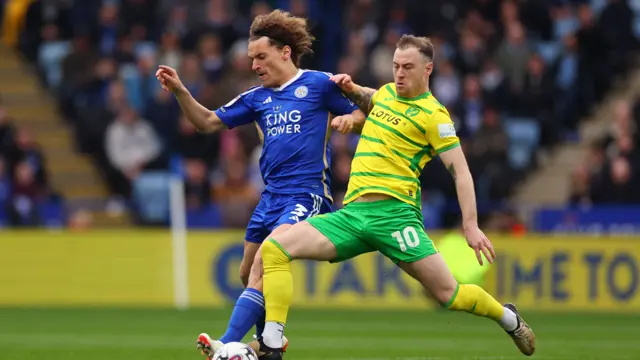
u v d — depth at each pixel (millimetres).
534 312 35250
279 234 16625
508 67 43781
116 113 41344
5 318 32062
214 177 40062
